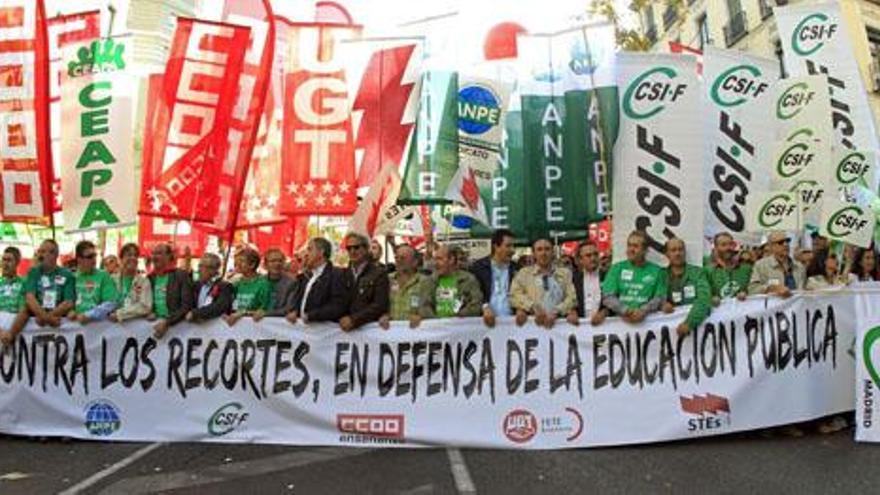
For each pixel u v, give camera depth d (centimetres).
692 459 555
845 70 862
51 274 671
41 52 766
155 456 586
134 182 847
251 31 777
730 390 608
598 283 662
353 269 648
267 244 1059
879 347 597
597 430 601
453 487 494
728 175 796
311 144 789
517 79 838
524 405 607
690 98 737
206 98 752
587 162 779
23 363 658
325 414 621
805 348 625
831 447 582
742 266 779
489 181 829
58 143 820
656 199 732
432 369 618
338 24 800
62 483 516
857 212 705
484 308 620
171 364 644
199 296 708
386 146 796
